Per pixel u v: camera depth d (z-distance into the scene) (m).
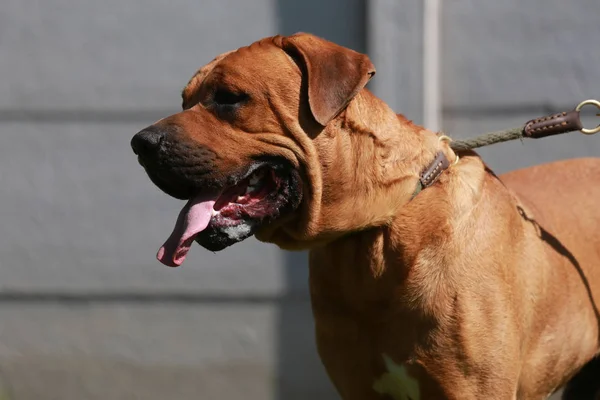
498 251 6.73
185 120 6.39
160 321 12.04
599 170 8.07
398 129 6.78
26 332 12.18
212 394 11.96
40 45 12.01
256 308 11.92
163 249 6.35
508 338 6.66
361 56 6.53
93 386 12.11
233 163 6.38
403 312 6.66
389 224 6.62
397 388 6.94
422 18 11.16
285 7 11.64
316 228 6.57
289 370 11.86
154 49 11.86
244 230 6.51
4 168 12.12
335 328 6.98
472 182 6.86
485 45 11.37
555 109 11.25
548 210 7.60
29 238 12.11
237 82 6.38
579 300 7.38
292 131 6.41
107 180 12.00
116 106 11.95
